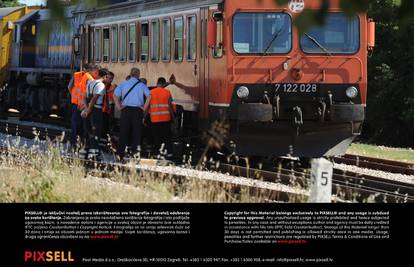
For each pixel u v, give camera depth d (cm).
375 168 6800
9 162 5150
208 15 6381
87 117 6581
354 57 6206
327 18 2311
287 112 6191
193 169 5812
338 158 7281
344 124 6266
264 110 6022
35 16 12319
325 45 6175
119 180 4441
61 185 4181
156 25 7456
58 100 11262
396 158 7938
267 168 6341
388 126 13962
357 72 6219
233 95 6112
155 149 6925
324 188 3500
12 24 12762
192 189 4250
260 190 4416
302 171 6203
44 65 11656
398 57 13612
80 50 9388
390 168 6656
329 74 6181
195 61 6675
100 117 6444
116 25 8388
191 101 6788
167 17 7219
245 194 4094
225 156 6719
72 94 7050
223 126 6122
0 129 9919
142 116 6462
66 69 10712
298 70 6138
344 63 6200
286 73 6134
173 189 4422
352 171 6388
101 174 4981
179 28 6981
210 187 4184
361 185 5441
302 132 6250
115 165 5012
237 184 4450
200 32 6544
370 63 13925
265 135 6188
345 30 6206
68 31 2391
